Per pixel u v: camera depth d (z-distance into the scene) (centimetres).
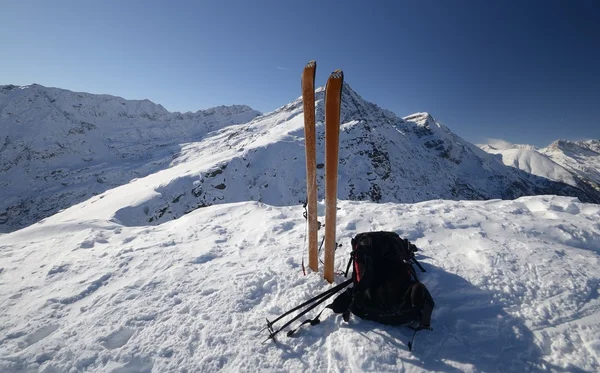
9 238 612
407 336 250
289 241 468
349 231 485
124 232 577
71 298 343
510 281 316
